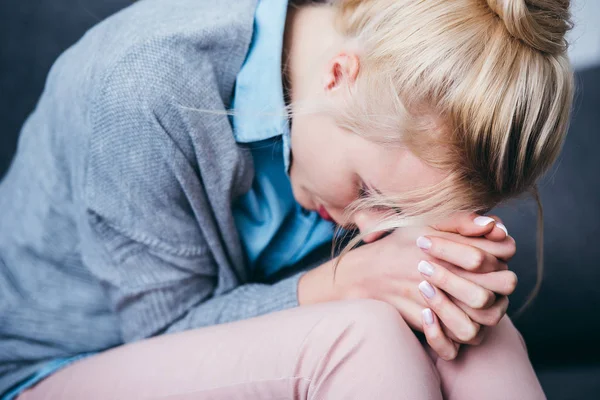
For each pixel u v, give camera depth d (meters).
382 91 0.71
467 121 0.67
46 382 0.85
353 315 0.71
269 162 0.94
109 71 0.81
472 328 0.74
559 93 0.70
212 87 0.84
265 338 0.74
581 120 1.20
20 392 0.87
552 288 1.12
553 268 1.12
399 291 0.80
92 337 0.91
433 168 0.70
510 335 0.79
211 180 0.87
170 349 0.78
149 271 0.88
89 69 0.84
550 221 1.13
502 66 0.67
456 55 0.68
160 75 0.80
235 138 0.88
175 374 0.75
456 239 0.76
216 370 0.73
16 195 0.95
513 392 0.73
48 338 0.89
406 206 0.73
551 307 1.12
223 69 0.86
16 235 0.92
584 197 1.14
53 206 0.91
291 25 0.88
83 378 0.81
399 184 0.73
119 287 0.87
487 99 0.67
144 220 0.86
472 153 0.69
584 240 1.12
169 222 0.87
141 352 0.80
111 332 0.93
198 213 0.89
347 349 0.69
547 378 1.12
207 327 0.80
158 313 0.90
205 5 0.87
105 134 0.82
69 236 0.91
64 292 0.90
